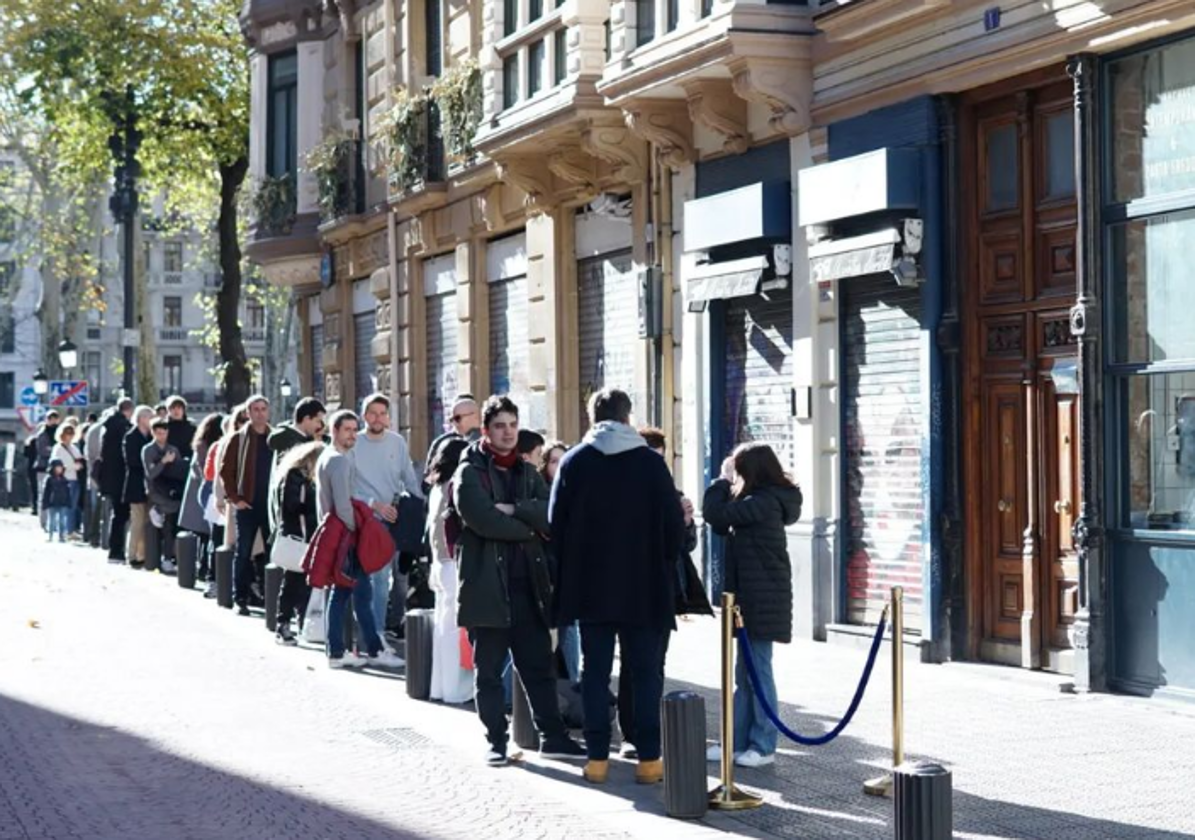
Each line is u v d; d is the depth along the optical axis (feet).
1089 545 43.62
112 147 121.49
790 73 54.44
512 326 79.82
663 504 33.86
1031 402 47.11
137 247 167.84
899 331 51.49
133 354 120.78
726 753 31.89
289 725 41.29
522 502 36.04
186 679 48.57
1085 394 43.80
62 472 107.65
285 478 57.57
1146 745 36.94
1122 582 43.42
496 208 78.84
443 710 43.68
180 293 333.01
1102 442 43.83
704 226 59.21
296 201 105.81
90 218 212.02
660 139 61.41
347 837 29.55
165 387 333.42
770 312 58.23
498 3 74.28
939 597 49.26
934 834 26.00
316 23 103.96
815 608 55.06
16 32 120.67
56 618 63.00
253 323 334.44
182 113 124.77
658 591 33.91
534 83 71.15
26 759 36.52
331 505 51.08
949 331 49.14
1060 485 46.19
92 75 122.31
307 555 51.06
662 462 34.12
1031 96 47.11
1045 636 46.68
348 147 97.66
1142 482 43.16
